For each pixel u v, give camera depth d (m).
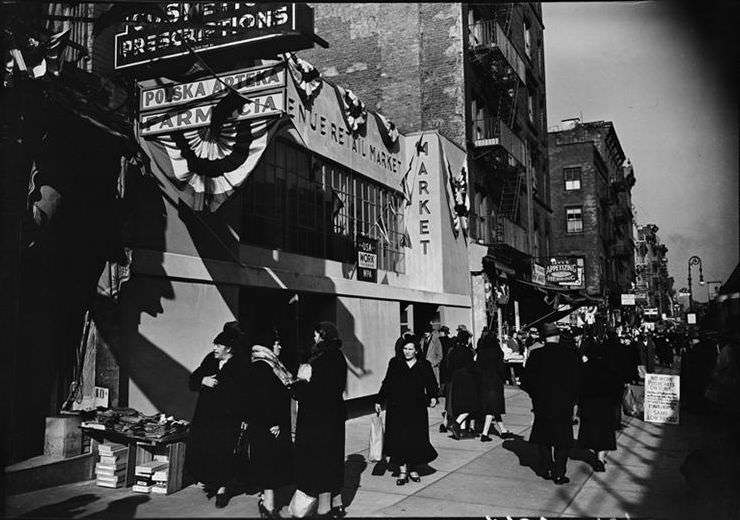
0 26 5.47
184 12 6.91
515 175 23.20
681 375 11.37
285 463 5.27
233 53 6.98
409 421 6.47
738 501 5.15
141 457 6.09
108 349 6.38
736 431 5.33
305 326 10.91
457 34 19.30
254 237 9.80
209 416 5.56
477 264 18.56
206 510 5.30
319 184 12.04
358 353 11.57
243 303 9.73
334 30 20.75
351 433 9.74
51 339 6.37
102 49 7.15
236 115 7.08
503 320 21.66
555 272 26.20
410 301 14.09
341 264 12.52
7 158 5.58
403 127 19.53
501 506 5.64
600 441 7.08
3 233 5.53
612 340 9.98
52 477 5.75
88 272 6.41
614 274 47.41
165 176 7.48
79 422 6.14
